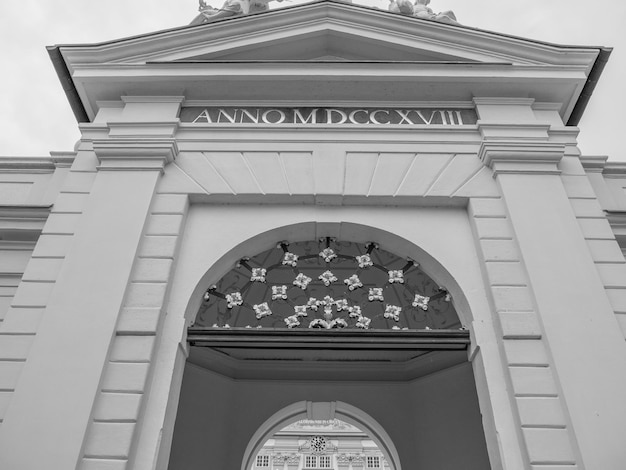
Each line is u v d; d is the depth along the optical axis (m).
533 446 4.04
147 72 6.25
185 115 6.32
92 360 4.32
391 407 8.11
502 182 5.59
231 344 4.86
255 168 5.75
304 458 16.52
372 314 7.88
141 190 5.45
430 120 6.29
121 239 5.08
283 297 5.14
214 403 7.90
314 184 5.62
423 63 6.22
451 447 7.49
